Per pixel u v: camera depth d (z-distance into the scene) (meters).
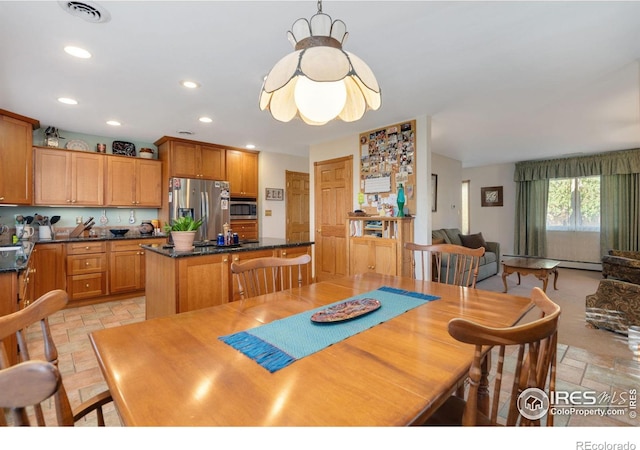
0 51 2.19
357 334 1.13
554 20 1.88
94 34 2.00
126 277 4.21
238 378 0.84
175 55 2.27
